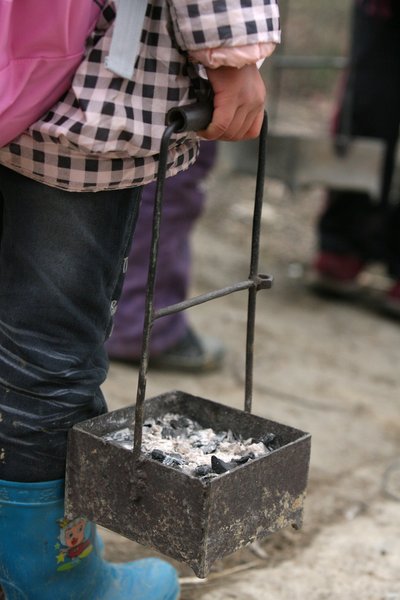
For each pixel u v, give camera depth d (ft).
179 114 6.24
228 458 7.07
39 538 7.17
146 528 6.55
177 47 6.38
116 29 6.12
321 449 12.44
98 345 7.08
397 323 17.87
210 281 18.42
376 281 19.88
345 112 17.10
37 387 6.81
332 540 10.28
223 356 14.73
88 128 6.16
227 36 6.01
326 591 9.33
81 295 6.79
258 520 6.70
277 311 17.63
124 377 13.60
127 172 6.50
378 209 17.99
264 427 7.43
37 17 6.00
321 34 35.27
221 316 16.83
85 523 7.39
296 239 21.80
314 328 17.06
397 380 15.23
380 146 16.61
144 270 13.46
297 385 14.49
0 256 6.95
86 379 7.04
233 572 9.52
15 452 6.92
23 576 7.24
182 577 9.35
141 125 6.31
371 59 16.83
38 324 6.75
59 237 6.65
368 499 11.27
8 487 7.00
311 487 11.38
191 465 6.88
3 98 6.08
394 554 10.12
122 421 7.38
